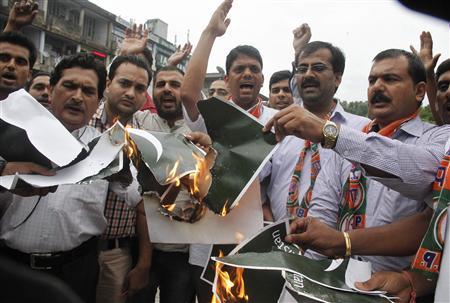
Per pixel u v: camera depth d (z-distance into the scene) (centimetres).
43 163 128
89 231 183
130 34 355
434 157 130
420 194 131
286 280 104
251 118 131
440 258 121
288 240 129
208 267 131
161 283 262
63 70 183
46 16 2125
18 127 126
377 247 134
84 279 185
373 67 172
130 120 254
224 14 205
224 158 127
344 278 116
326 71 204
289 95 379
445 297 116
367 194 163
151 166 118
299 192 193
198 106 132
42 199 172
